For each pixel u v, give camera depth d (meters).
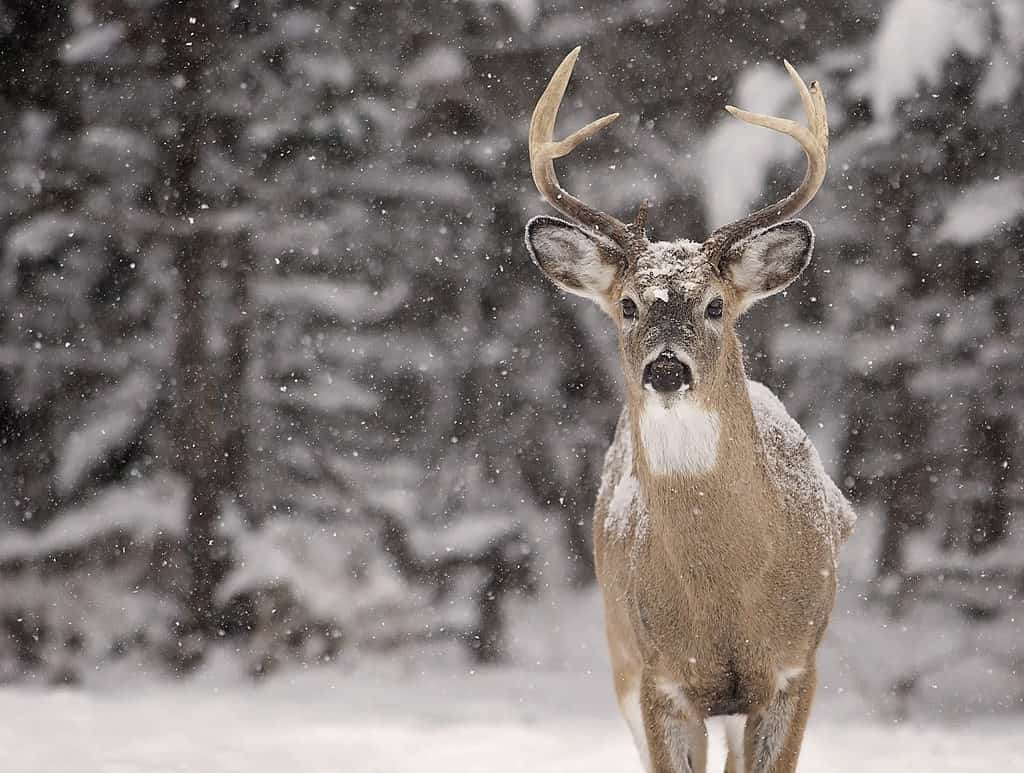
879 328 23.47
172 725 17.20
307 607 22.72
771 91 22.88
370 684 21.45
